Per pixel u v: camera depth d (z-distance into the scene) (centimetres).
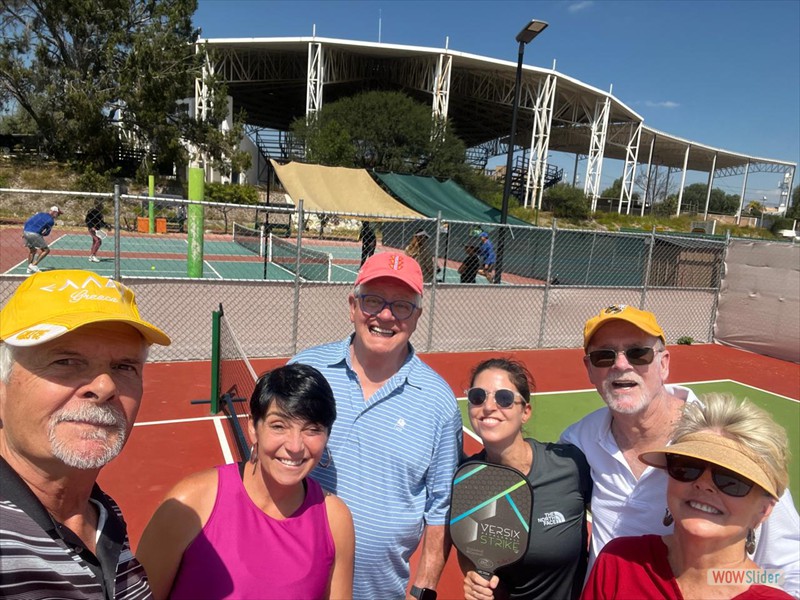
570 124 6550
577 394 748
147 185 3312
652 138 6644
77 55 3312
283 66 5403
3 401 116
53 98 3259
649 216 6031
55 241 2038
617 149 7594
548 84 5184
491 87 5834
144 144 3525
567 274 1666
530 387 221
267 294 834
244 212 3325
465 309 943
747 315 1091
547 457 216
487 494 204
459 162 4291
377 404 209
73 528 120
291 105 6906
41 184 3058
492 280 1314
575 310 1033
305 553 155
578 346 1034
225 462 458
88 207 2944
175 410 568
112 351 120
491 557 202
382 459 204
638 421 210
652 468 202
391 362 215
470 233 1353
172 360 738
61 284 120
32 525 106
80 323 111
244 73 5416
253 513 155
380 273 202
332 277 1435
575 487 214
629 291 1085
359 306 210
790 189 7194
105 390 116
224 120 4000
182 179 3534
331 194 1588
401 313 206
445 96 4959
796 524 170
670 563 163
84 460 114
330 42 4709
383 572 206
